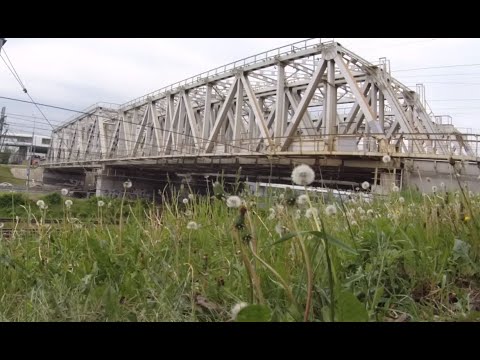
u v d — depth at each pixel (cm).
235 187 379
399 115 2738
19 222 410
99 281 254
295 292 189
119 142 5294
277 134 2970
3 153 4791
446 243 277
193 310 194
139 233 344
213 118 4238
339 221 320
